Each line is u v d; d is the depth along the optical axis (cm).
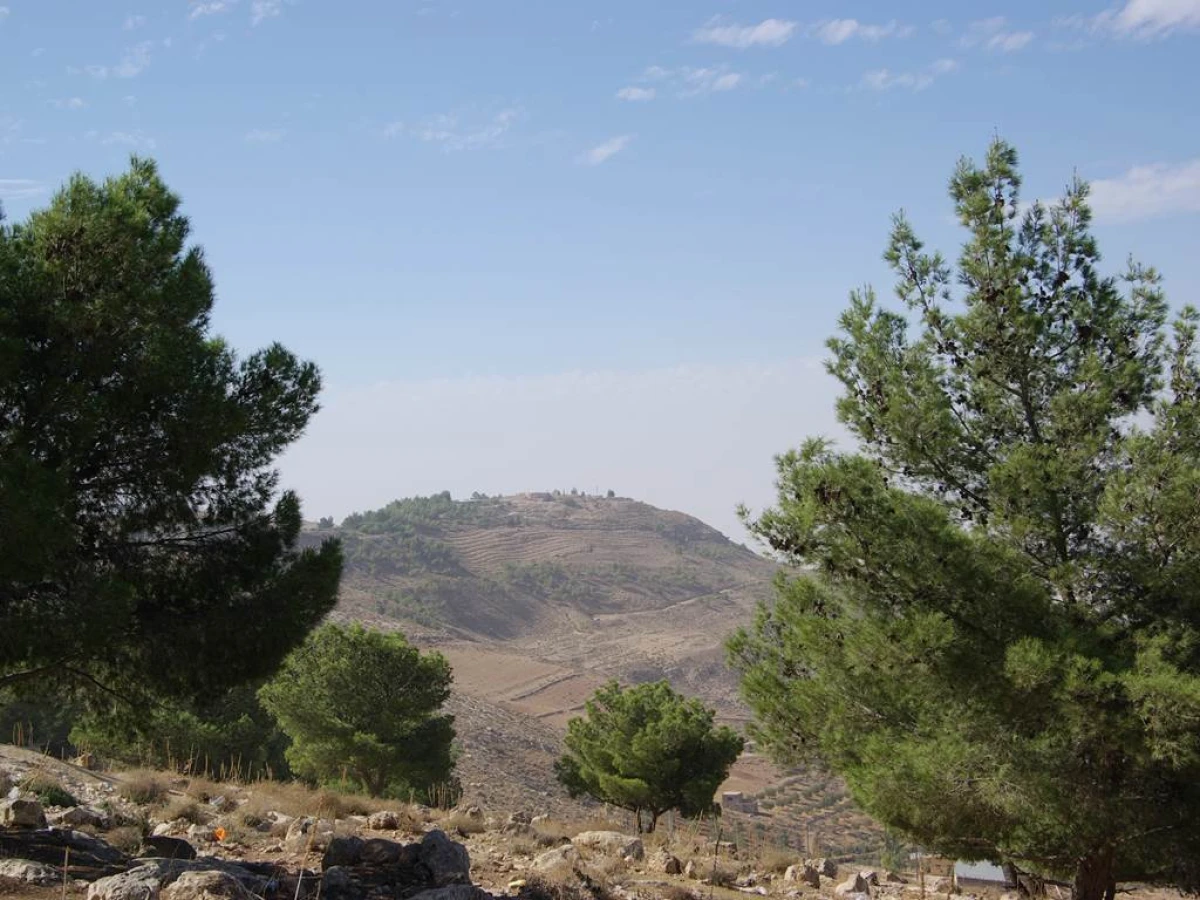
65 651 1127
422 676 3766
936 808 1313
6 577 1047
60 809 1453
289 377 1383
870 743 1366
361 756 3597
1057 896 1895
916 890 1970
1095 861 1327
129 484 1270
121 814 1495
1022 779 1223
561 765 4416
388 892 1134
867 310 1527
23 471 1052
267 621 1312
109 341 1203
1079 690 1134
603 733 4147
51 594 1130
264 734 3728
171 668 1283
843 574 1390
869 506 1341
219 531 1354
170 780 2092
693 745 3803
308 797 1952
